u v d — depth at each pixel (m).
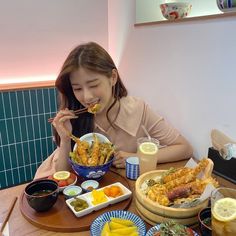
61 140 1.18
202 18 1.20
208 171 0.89
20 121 2.08
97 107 1.15
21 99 2.04
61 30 2.15
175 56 1.41
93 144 1.12
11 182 2.17
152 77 1.62
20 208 0.87
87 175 1.02
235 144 1.08
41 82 2.18
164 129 1.35
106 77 1.16
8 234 0.77
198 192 0.83
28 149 2.18
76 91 1.16
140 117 1.34
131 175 1.08
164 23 1.44
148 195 0.84
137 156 1.17
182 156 1.27
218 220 0.66
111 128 1.34
